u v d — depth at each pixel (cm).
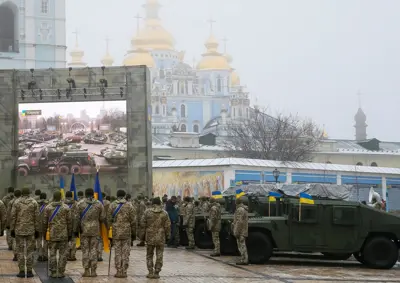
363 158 10681
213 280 2069
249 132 10150
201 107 17150
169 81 17075
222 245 2892
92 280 2003
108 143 4047
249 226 2559
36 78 4075
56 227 2011
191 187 6569
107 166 4041
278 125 9644
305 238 2562
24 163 4059
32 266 2114
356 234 2558
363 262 2667
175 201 3391
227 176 6328
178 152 9669
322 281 2127
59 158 4053
